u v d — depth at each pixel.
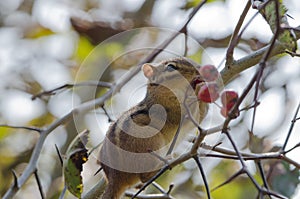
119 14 16.53
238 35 9.67
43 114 16.12
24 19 16.91
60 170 15.38
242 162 8.23
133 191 10.78
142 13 16.44
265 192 8.14
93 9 16.50
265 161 12.95
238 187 14.73
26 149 16.03
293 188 12.02
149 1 16.48
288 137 9.24
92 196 10.25
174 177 13.56
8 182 15.76
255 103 7.96
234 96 8.20
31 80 16.69
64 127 15.48
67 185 9.05
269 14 8.83
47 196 15.19
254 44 14.77
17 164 15.97
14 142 16.05
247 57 9.85
